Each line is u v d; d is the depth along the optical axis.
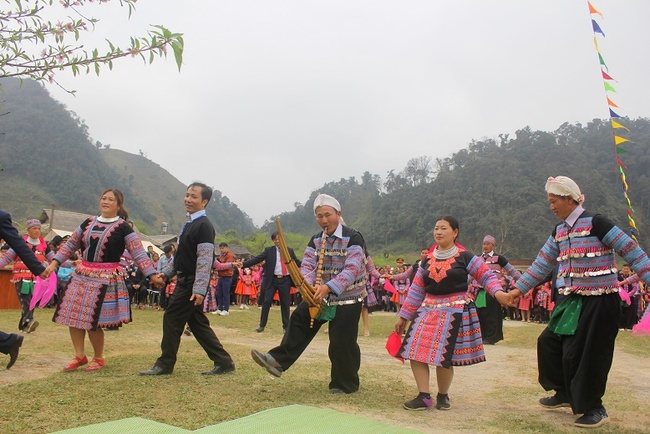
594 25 8.25
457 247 4.73
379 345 8.87
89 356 6.46
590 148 81.81
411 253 84.19
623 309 14.23
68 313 5.43
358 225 103.88
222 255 14.29
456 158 93.31
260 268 19.72
